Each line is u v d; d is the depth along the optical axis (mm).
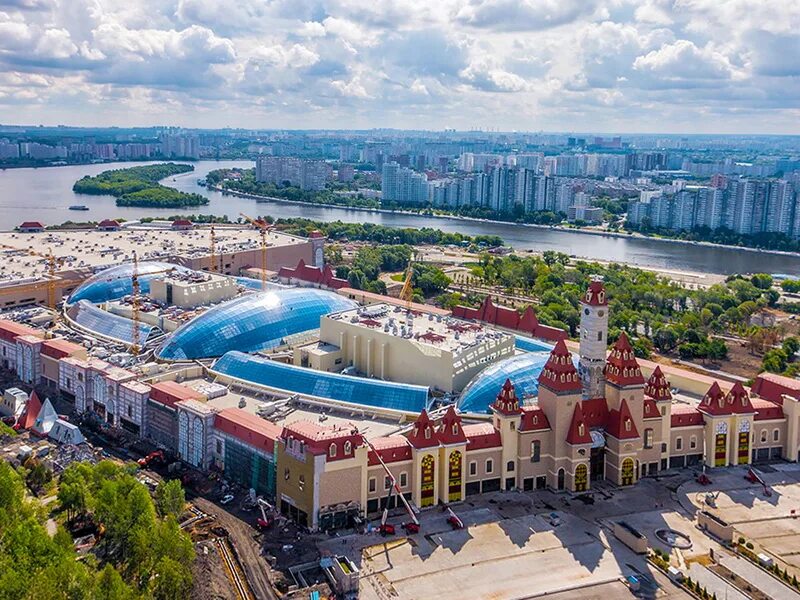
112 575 193875
